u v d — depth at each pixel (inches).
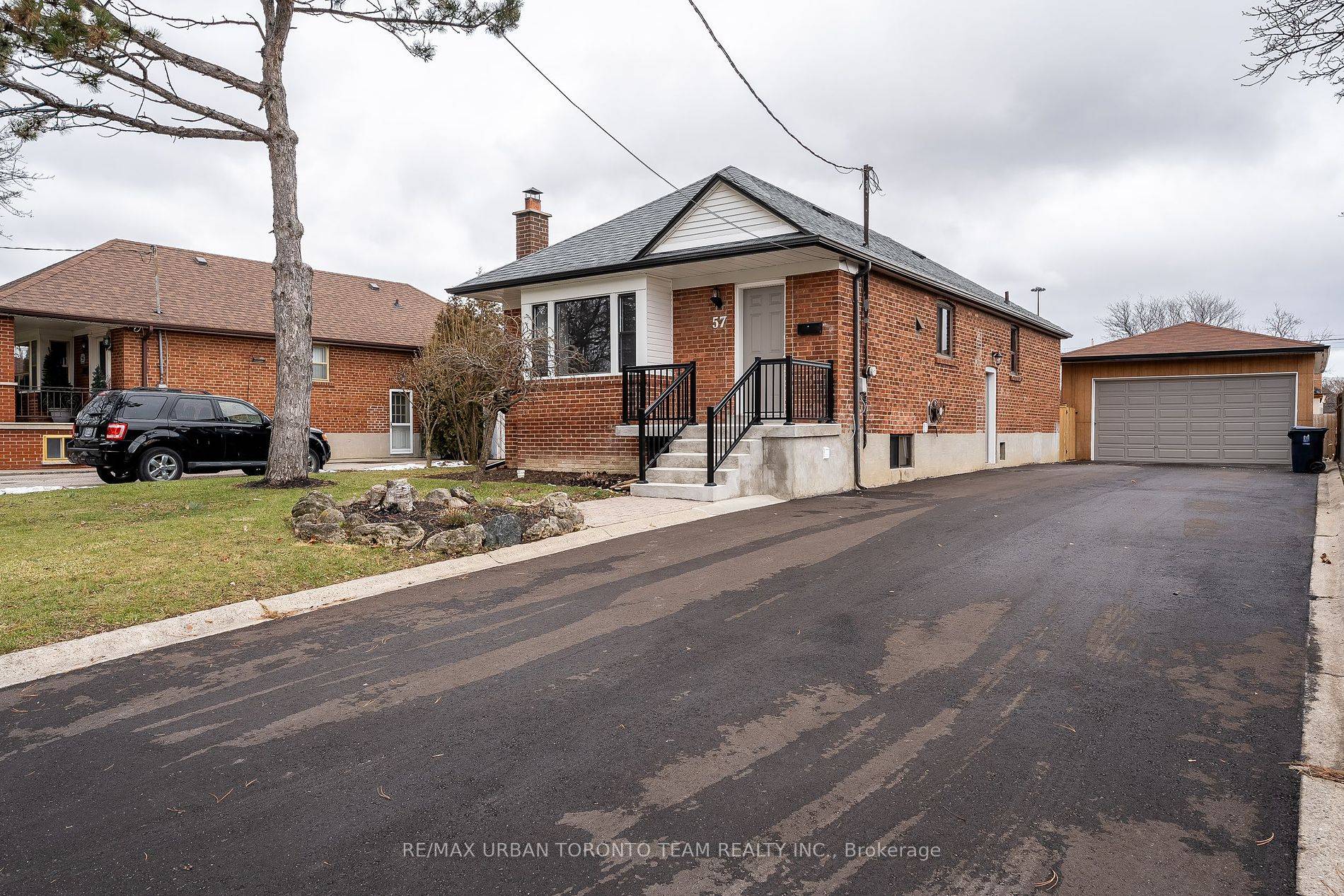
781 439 444.8
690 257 497.0
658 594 237.3
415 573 265.7
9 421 708.0
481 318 629.6
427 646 193.8
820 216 601.0
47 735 145.4
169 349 783.7
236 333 813.2
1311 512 380.2
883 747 136.3
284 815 117.0
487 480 507.2
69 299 743.1
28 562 256.8
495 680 170.9
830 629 201.6
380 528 293.9
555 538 320.5
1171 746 135.4
